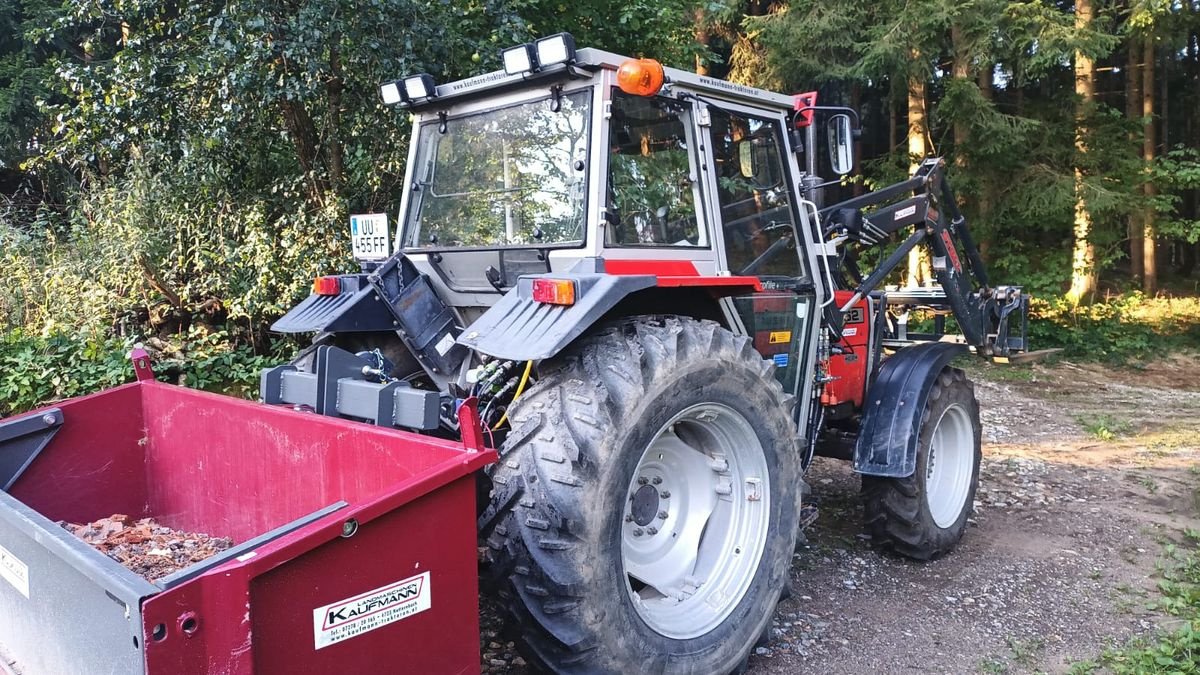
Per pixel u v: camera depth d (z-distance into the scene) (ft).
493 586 8.50
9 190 36.50
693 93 11.18
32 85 31.42
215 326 25.57
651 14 26.61
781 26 41.27
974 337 17.30
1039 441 25.14
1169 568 14.39
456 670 7.22
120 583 5.68
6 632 7.80
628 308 10.51
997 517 17.24
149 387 11.39
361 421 9.57
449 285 11.78
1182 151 44.04
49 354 21.83
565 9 25.88
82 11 22.06
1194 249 68.13
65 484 10.68
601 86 10.00
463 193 11.69
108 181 25.99
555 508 8.20
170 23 21.47
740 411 10.20
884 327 16.49
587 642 8.31
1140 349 43.09
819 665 10.78
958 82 39.42
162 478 11.27
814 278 13.23
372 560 6.57
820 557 14.57
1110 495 19.06
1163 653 11.02
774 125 13.00
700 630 9.72
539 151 10.73
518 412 8.91
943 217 16.56
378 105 22.03
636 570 9.90
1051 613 12.55
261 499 9.87
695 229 11.25
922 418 13.91
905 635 11.67
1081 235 44.83
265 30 19.29
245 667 5.83
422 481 6.82
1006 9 37.55
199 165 22.80
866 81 41.63
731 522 10.59
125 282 24.40
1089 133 43.21
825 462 21.21
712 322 10.36
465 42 21.81
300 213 23.12
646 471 10.21
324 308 11.90
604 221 10.00
